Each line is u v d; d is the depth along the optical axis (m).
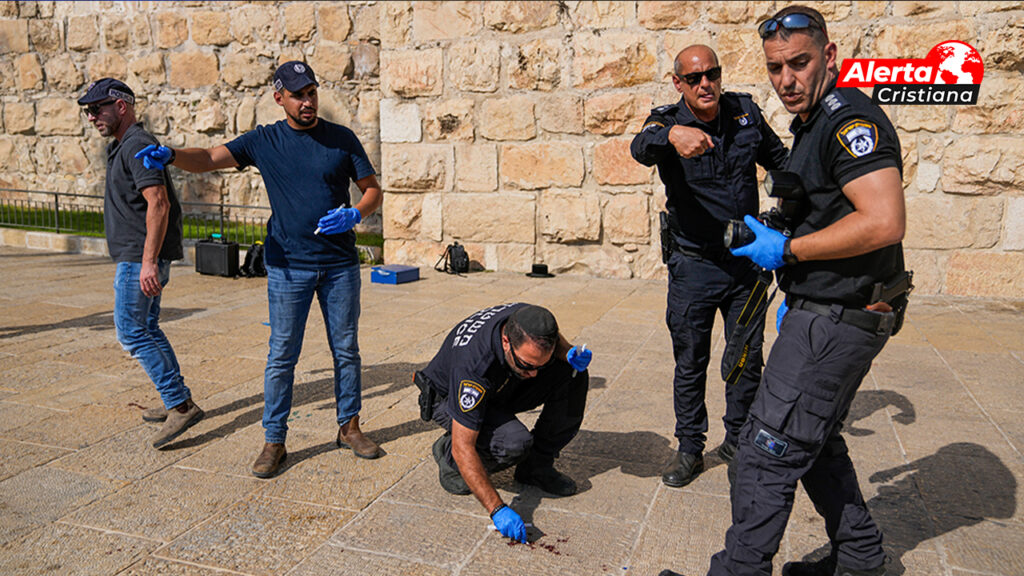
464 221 9.38
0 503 3.20
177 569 2.68
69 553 2.79
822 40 2.12
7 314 6.88
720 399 4.60
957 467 3.52
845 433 3.98
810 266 2.20
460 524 3.04
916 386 4.75
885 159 2.00
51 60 12.98
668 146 3.01
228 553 2.80
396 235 9.71
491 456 3.15
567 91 8.73
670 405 4.45
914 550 2.79
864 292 2.12
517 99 8.93
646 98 8.48
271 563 2.73
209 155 3.42
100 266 9.76
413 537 2.92
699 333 3.34
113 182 3.77
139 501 3.23
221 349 5.77
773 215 2.37
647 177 8.63
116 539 2.90
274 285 3.48
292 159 3.43
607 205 8.82
